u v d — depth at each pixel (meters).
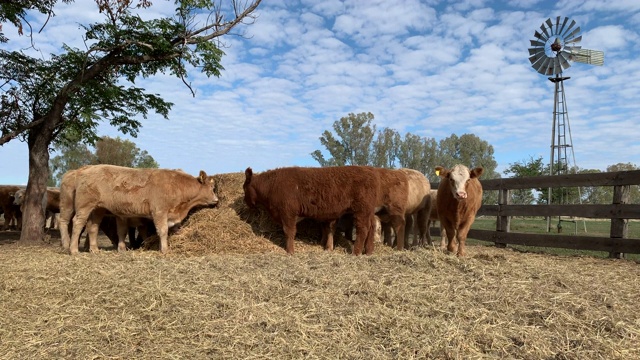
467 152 46.81
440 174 7.66
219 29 10.26
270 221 8.55
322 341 3.57
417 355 3.34
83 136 11.80
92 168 7.98
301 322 3.88
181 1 9.24
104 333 3.71
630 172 7.98
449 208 7.68
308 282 5.02
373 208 7.98
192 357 3.33
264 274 5.38
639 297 4.79
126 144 39.56
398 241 8.66
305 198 7.75
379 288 4.72
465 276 5.26
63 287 4.90
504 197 10.37
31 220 10.42
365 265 5.82
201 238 7.91
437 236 13.42
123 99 10.98
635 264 7.40
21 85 10.80
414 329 3.73
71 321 3.99
